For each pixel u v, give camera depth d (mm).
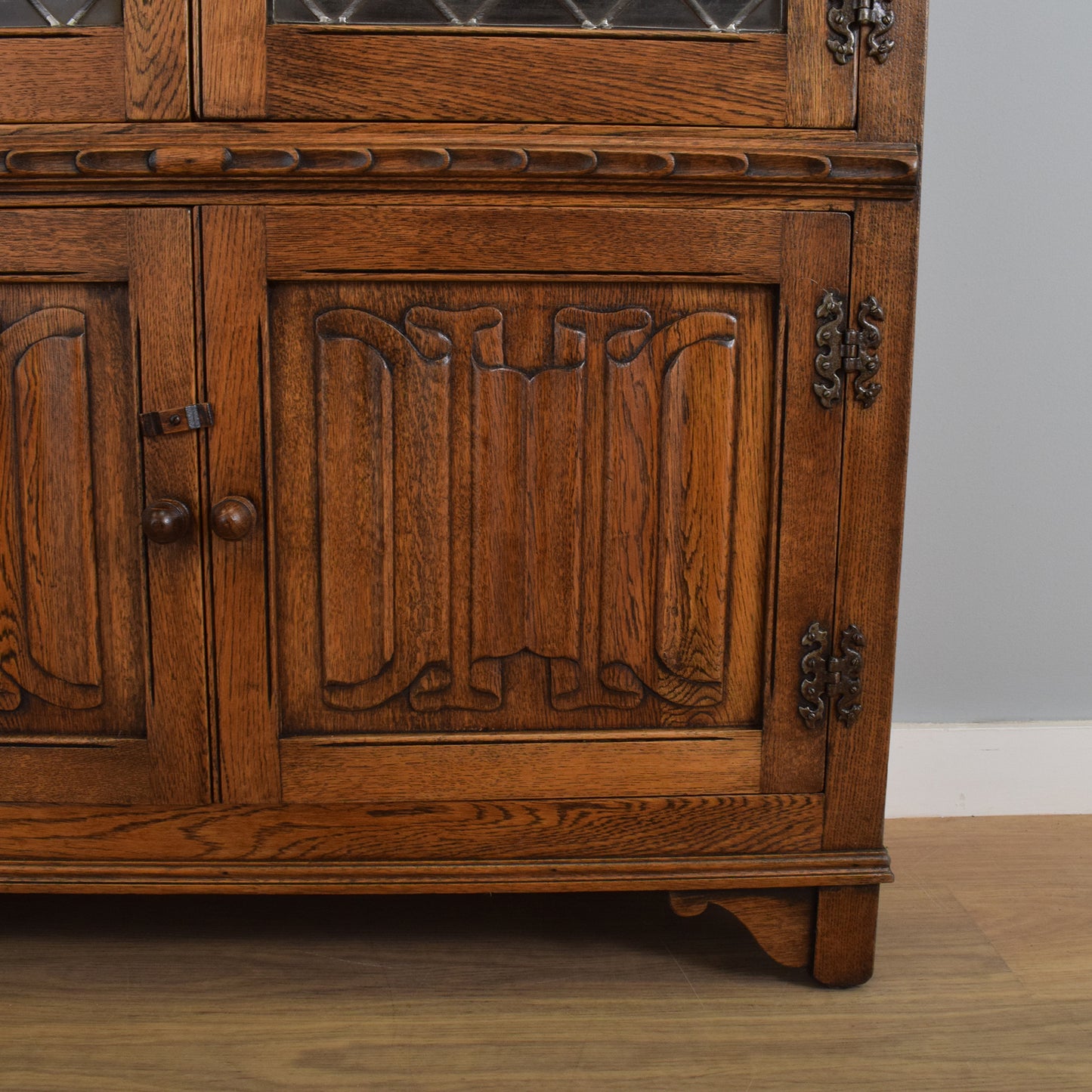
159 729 929
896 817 1396
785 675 946
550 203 879
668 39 875
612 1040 915
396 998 975
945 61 1298
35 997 966
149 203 871
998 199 1323
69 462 903
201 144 859
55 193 869
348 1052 893
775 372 911
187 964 1028
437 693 942
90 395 897
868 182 883
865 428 919
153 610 913
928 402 1356
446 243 881
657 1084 854
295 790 939
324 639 929
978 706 1414
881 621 945
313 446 907
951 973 1024
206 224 873
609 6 888
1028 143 1315
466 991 988
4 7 876
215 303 882
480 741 939
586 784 950
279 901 1164
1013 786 1397
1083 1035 928
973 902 1161
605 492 922
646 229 886
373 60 866
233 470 901
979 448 1367
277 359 897
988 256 1333
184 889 938
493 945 1076
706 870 960
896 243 896
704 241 889
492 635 935
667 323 907
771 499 926
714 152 863
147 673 921
